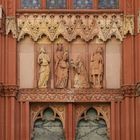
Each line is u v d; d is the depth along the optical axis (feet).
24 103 188.75
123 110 188.44
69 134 188.24
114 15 191.21
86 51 190.70
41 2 191.93
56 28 190.80
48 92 188.85
